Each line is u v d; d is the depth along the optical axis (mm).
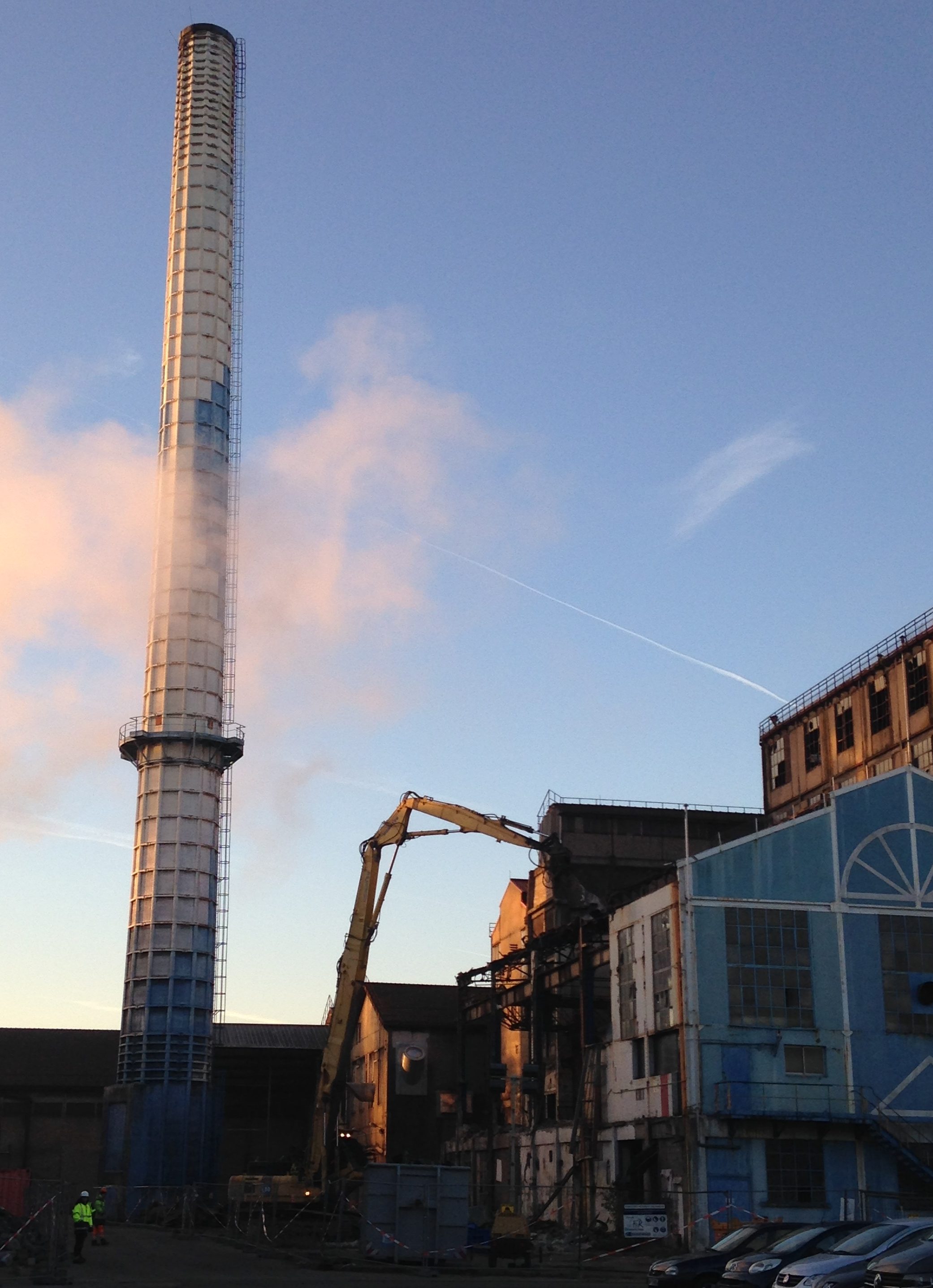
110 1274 34469
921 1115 48438
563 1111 61281
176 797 80625
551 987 63500
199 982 78250
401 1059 77875
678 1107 47906
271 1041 89750
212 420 87875
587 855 76000
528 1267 39688
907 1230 23484
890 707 70125
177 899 78875
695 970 48594
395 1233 38531
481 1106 77562
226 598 86062
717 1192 46000
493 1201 63188
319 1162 60406
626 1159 51812
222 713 83938
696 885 49750
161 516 86250
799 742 79188
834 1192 46906
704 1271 27000
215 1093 78312
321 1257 38188
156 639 83750
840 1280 22078
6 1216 36688
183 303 89938
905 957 50438
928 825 52344
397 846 64750
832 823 51594
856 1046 48906
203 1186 69312
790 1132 47281
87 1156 82562
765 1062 48000
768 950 49438
